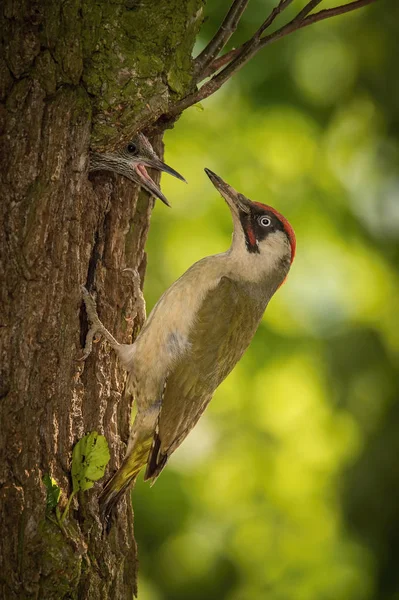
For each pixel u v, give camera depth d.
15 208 8.31
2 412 8.19
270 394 17.22
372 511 15.85
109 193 9.47
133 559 9.53
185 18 9.08
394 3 16.09
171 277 16.25
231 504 17.88
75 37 8.50
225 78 9.44
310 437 17.36
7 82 8.38
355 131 16.80
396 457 15.82
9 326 8.27
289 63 16.16
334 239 16.83
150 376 9.62
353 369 16.67
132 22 8.76
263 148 16.91
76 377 8.84
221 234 16.53
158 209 16.59
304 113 16.52
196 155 16.75
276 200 16.69
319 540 17.86
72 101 8.53
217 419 17.66
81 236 8.91
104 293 9.41
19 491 8.13
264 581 17.56
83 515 8.80
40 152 8.39
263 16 15.84
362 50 16.19
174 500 17.09
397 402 16.31
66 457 8.57
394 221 16.98
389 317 17.06
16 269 8.29
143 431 9.70
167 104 9.04
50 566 8.10
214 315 9.95
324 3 16.28
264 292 10.54
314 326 16.95
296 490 17.94
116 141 8.91
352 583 17.39
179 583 17.28
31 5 8.41
